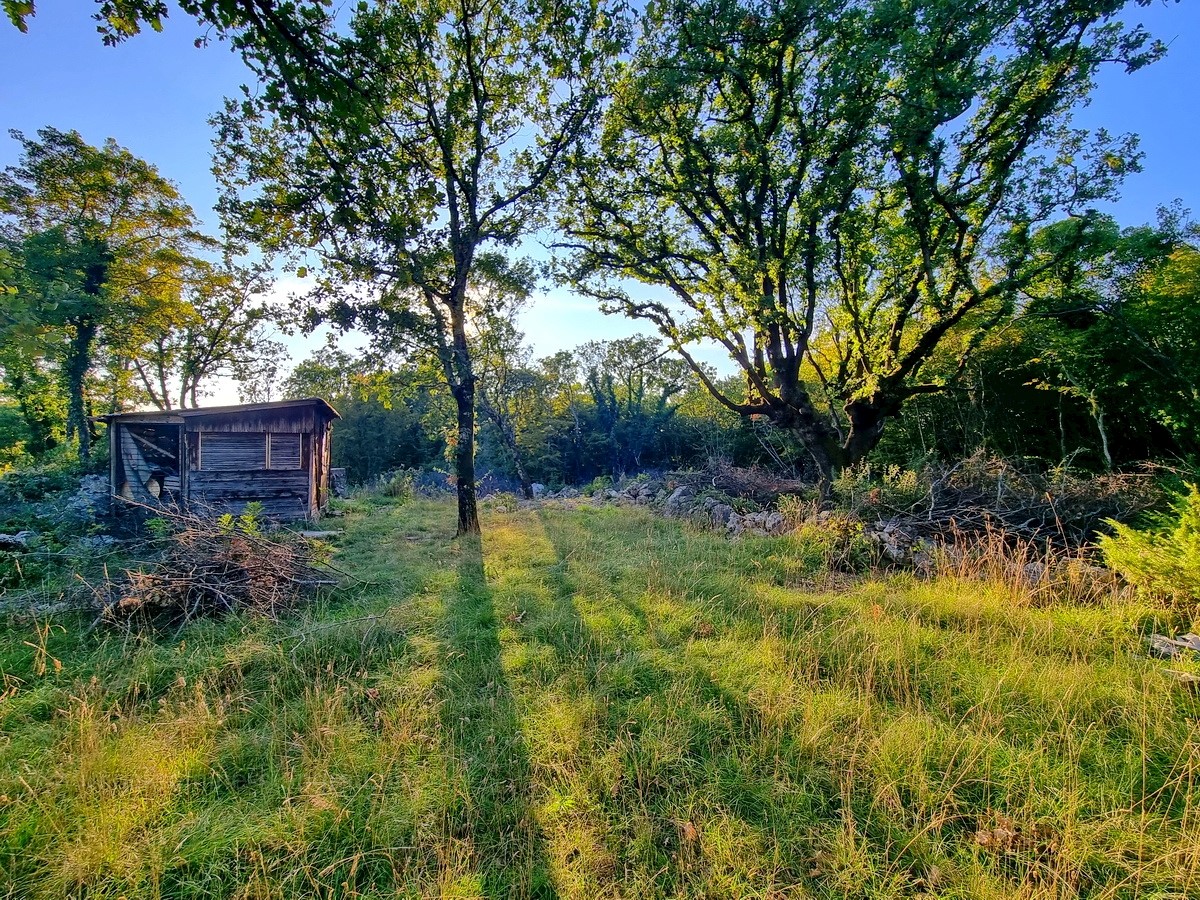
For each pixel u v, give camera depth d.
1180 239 9.68
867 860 2.08
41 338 5.47
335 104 3.27
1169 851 2.02
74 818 2.25
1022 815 2.28
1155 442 10.63
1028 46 9.61
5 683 3.40
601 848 2.17
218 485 10.47
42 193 15.51
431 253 8.62
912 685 3.39
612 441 33.53
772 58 9.72
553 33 8.48
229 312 20.45
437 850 2.12
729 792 2.50
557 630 4.51
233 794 2.50
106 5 2.79
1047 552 5.62
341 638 4.20
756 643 4.05
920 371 12.80
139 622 4.43
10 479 9.93
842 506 8.12
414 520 11.27
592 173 11.60
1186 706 3.00
